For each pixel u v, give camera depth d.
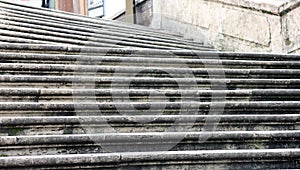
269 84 5.05
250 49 7.91
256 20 7.75
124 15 11.80
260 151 3.44
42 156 3.16
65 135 3.47
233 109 4.32
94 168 3.21
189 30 9.63
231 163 3.39
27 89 4.27
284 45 7.13
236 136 3.69
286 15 7.10
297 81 5.07
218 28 8.77
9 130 3.64
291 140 3.77
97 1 13.39
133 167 3.27
